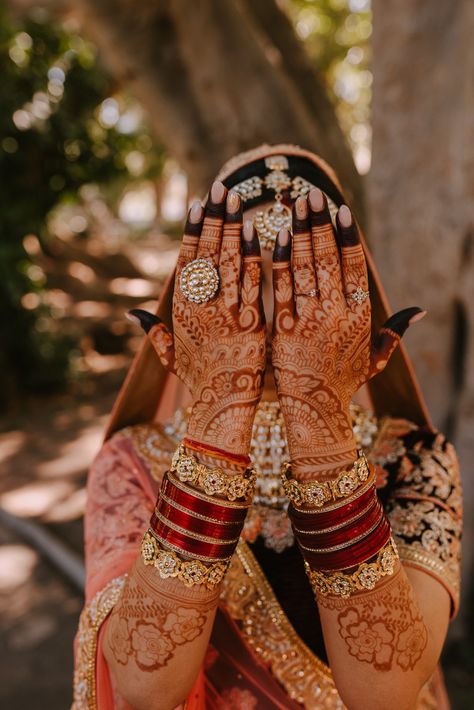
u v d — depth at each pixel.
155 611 0.86
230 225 0.89
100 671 0.96
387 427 1.15
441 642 0.94
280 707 0.99
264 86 3.39
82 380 9.02
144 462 1.11
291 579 1.04
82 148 8.08
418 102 2.57
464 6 2.45
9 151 7.73
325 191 1.10
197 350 0.91
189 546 0.87
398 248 2.68
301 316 0.89
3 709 3.28
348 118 15.80
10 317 8.29
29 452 6.81
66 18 4.22
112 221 27.48
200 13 3.28
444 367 2.71
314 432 0.90
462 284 2.60
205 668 1.01
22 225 8.04
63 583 4.46
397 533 1.02
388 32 2.58
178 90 3.40
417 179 2.61
